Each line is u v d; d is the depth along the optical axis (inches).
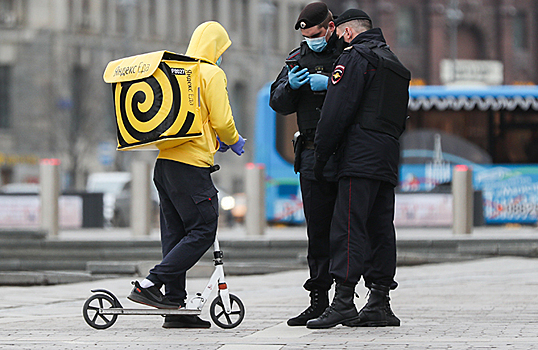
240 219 3410.4
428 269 1210.6
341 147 671.1
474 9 6441.9
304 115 693.9
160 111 657.6
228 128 676.7
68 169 4987.7
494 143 2372.0
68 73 5098.4
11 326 690.2
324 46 685.3
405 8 6417.3
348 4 6358.3
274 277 1150.3
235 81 5851.4
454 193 1537.9
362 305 840.9
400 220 1883.6
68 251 1428.4
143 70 658.2
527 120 2372.0
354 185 666.2
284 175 2397.9
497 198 2362.2
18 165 5004.9
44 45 5049.2
